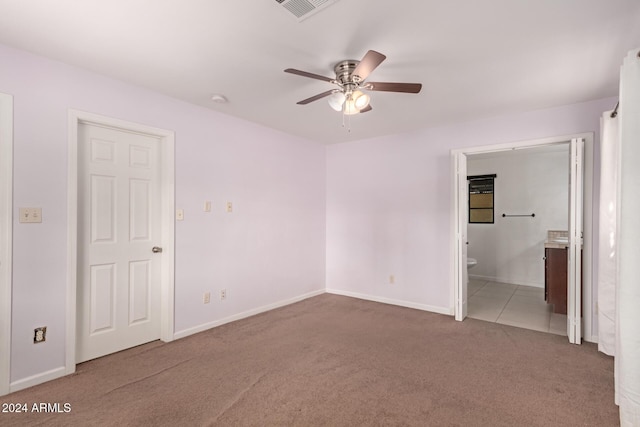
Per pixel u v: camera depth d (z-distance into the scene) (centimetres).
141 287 293
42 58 226
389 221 434
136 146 288
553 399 207
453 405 200
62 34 197
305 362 259
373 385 224
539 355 272
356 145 467
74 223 240
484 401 204
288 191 432
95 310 264
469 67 237
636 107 167
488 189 577
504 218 563
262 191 393
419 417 188
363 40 202
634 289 167
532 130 332
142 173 293
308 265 466
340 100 232
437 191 394
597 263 299
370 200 453
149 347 287
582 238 305
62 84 235
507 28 189
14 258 214
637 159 167
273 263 409
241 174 367
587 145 304
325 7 169
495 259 571
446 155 387
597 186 300
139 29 191
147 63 235
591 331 302
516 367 250
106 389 218
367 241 455
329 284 497
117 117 264
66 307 237
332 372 242
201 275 327
